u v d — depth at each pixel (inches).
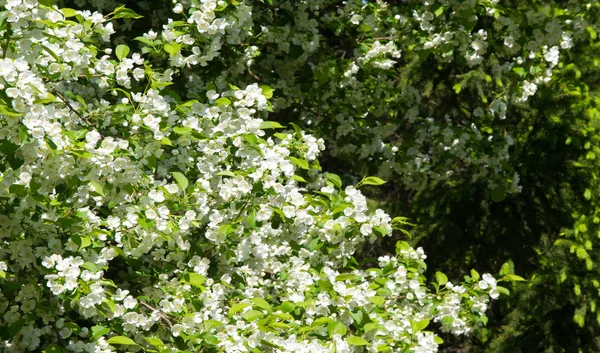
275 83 206.2
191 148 139.9
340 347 112.3
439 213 284.5
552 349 268.2
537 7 265.1
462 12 175.3
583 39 256.1
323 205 134.3
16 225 115.7
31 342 116.6
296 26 189.8
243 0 155.2
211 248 136.2
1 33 116.0
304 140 139.3
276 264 139.1
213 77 184.2
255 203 124.0
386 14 203.2
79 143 108.2
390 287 140.4
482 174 227.0
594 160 264.5
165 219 120.6
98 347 113.3
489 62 264.7
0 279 119.7
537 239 279.4
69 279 108.3
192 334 115.3
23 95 99.4
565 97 257.0
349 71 200.1
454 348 304.8
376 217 129.0
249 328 113.0
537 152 268.7
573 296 262.8
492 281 145.6
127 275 138.2
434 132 223.6
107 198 122.2
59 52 118.0
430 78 283.1
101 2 183.9
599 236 255.3
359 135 217.0
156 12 191.6
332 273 127.1
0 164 111.0
